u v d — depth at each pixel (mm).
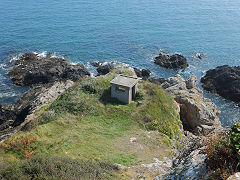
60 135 20047
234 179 5621
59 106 25281
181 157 10141
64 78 48188
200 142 9727
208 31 76938
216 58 58406
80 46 64188
